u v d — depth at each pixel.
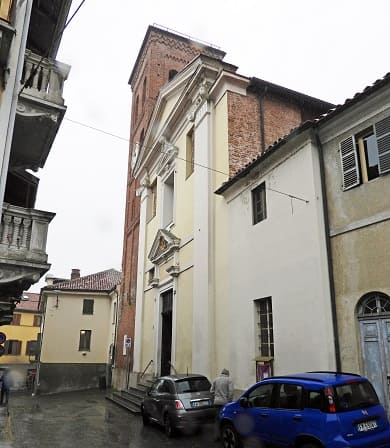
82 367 34.34
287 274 10.72
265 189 12.32
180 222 18.95
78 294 35.84
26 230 9.59
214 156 16.36
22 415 17.16
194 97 18.36
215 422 10.30
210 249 15.14
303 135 10.62
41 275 9.62
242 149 15.52
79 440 11.37
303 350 9.75
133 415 16.28
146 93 29.38
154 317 21.09
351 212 9.20
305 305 9.88
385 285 8.16
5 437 11.99
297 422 6.73
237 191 13.87
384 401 7.89
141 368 22.30
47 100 9.62
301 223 10.42
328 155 10.11
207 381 12.20
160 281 20.78
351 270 8.95
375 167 8.96
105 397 24.44
